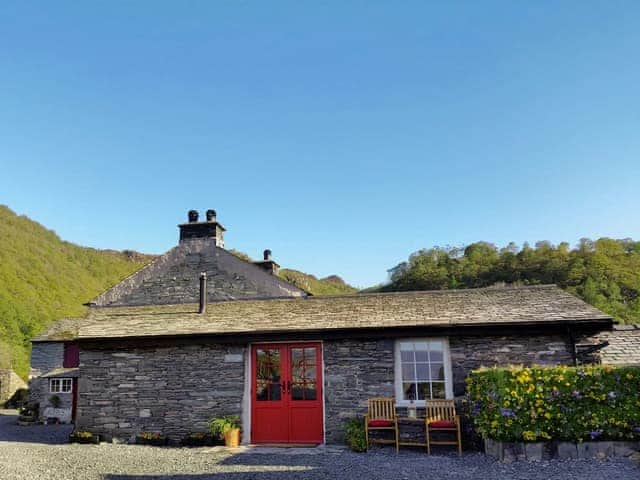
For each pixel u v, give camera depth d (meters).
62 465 9.43
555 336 11.17
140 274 16.41
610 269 38.09
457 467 8.71
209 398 12.38
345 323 11.98
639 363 11.73
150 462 9.69
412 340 11.73
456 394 11.18
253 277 15.83
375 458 9.78
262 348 12.55
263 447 11.54
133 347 12.97
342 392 11.73
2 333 42.94
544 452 9.00
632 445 8.80
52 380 24.03
